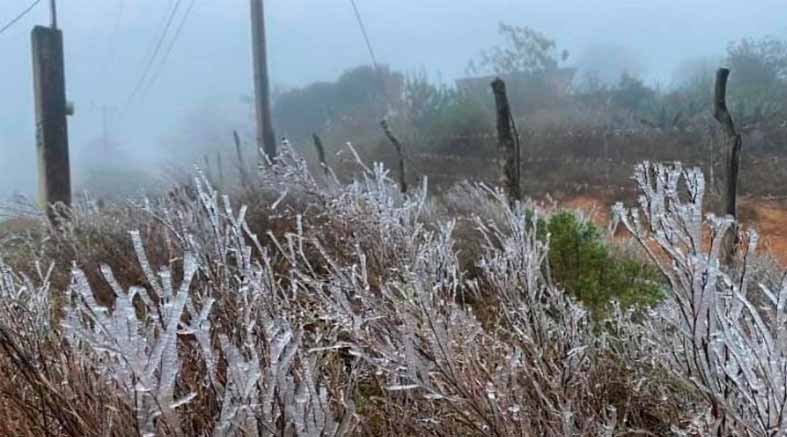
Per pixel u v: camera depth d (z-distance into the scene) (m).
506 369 1.84
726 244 2.98
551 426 1.81
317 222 4.11
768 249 6.79
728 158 4.35
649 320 2.42
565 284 3.37
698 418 1.63
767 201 12.23
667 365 1.94
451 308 2.24
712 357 1.59
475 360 1.87
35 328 1.98
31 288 2.19
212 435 1.50
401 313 1.96
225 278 2.12
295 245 3.63
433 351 1.77
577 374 2.03
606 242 4.33
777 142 15.32
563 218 3.81
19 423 1.80
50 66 7.84
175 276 3.35
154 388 1.32
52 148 7.84
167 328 1.35
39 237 4.98
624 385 2.17
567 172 16.45
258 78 11.60
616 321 2.84
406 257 2.81
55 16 7.95
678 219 1.68
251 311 1.92
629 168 15.78
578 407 1.92
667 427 1.98
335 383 1.88
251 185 5.14
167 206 4.15
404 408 1.90
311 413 1.42
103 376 1.54
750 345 1.49
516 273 2.40
